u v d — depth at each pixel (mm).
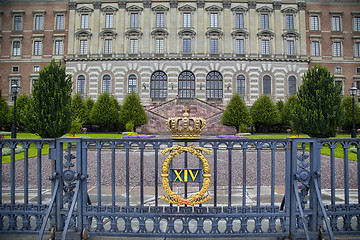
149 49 43500
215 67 43406
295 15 43844
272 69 43281
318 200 4121
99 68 43344
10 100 43562
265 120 34969
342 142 4324
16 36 44219
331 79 16172
